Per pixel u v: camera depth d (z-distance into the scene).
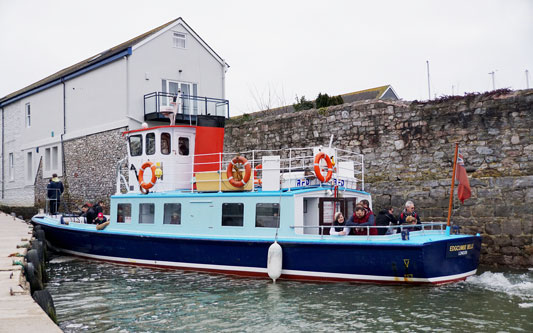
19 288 7.28
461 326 7.31
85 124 24.86
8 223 20.47
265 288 9.93
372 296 8.97
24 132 31.55
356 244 9.64
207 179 11.89
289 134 17.27
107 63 23.25
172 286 10.41
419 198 13.55
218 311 8.42
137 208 12.91
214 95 24.86
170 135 12.88
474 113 12.92
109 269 12.68
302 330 7.34
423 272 9.19
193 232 11.73
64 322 7.94
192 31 24.06
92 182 24.17
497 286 9.51
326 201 10.79
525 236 11.71
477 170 12.74
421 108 13.90
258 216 10.88
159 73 22.97
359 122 15.23
